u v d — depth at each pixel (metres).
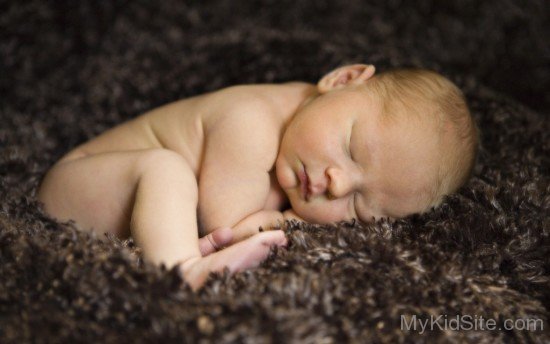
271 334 0.33
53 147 0.56
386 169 0.47
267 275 0.38
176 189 0.44
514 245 0.42
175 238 0.42
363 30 0.74
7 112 0.59
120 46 0.67
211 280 0.38
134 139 0.52
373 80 0.50
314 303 0.36
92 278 0.36
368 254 0.39
